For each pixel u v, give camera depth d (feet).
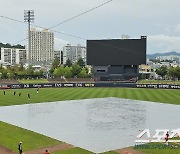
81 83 425.28
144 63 480.23
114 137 145.79
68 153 117.50
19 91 357.61
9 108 235.40
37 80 525.34
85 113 214.28
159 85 398.21
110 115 206.39
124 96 315.37
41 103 263.70
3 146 127.85
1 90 368.68
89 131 158.61
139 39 478.59
